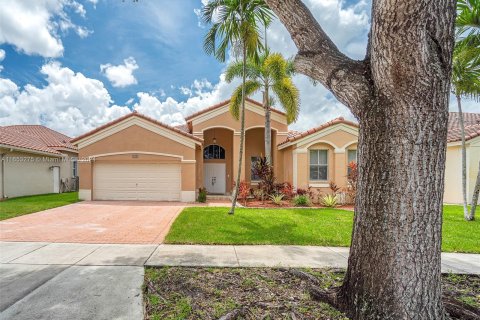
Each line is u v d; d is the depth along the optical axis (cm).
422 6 262
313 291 396
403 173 295
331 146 1602
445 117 297
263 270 511
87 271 498
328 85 356
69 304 375
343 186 1575
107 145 1533
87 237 753
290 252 628
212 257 584
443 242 717
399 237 298
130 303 379
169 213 1152
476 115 2034
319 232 812
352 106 340
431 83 283
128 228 870
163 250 632
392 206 301
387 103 303
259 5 1034
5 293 407
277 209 1282
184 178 1557
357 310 325
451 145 1590
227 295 402
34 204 1356
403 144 294
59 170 2211
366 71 325
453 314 346
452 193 1598
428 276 299
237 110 1561
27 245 669
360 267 330
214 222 934
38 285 436
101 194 1550
